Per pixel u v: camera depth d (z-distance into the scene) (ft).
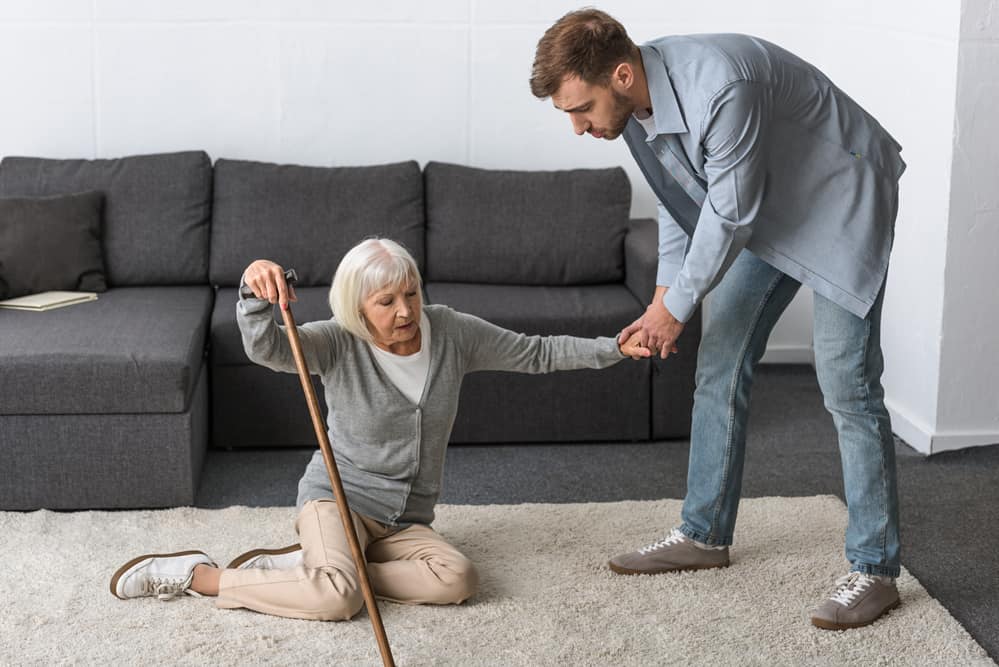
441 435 9.47
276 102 14.65
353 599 8.80
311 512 9.23
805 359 15.64
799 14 14.88
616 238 13.84
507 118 14.93
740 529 10.48
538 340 9.56
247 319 8.74
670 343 8.71
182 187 13.73
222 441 12.57
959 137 11.76
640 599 9.21
